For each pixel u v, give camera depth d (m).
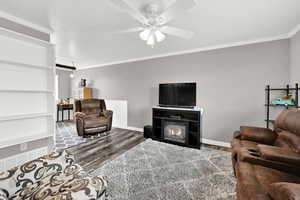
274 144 1.77
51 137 2.43
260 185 1.01
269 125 2.60
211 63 3.11
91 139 3.47
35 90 2.12
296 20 1.98
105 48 3.27
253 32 2.38
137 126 4.29
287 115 1.69
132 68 4.31
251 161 1.29
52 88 2.39
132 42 2.90
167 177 1.86
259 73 2.67
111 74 4.79
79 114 3.56
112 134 3.91
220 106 3.04
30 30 2.16
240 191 1.11
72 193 0.79
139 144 3.12
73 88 5.96
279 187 0.77
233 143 1.88
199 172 1.98
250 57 2.73
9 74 2.01
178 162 2.27
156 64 3.86
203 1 1.57
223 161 2.30
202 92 3.23
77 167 1.17
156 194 1.54
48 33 2.40
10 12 1.85
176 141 3.15
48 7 1.73
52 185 0.93
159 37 1.85
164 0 1.51
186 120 3.00
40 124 2.38
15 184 0.95
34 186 0.95
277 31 2.34
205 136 3.21
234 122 2.91
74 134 3.89
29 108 2.22
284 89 2.40
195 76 3.31
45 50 2.40
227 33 2.42
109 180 1.80
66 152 1.25
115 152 2.68
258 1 1.58
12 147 2.01
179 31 1.79
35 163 1.07
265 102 2.63
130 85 4.38
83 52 3.61
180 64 3.49
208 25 2.14
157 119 3.47
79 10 1.79
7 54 1.98
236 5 1.64
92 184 0.90
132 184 1.72
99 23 2.12
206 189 1.62
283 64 2.48
